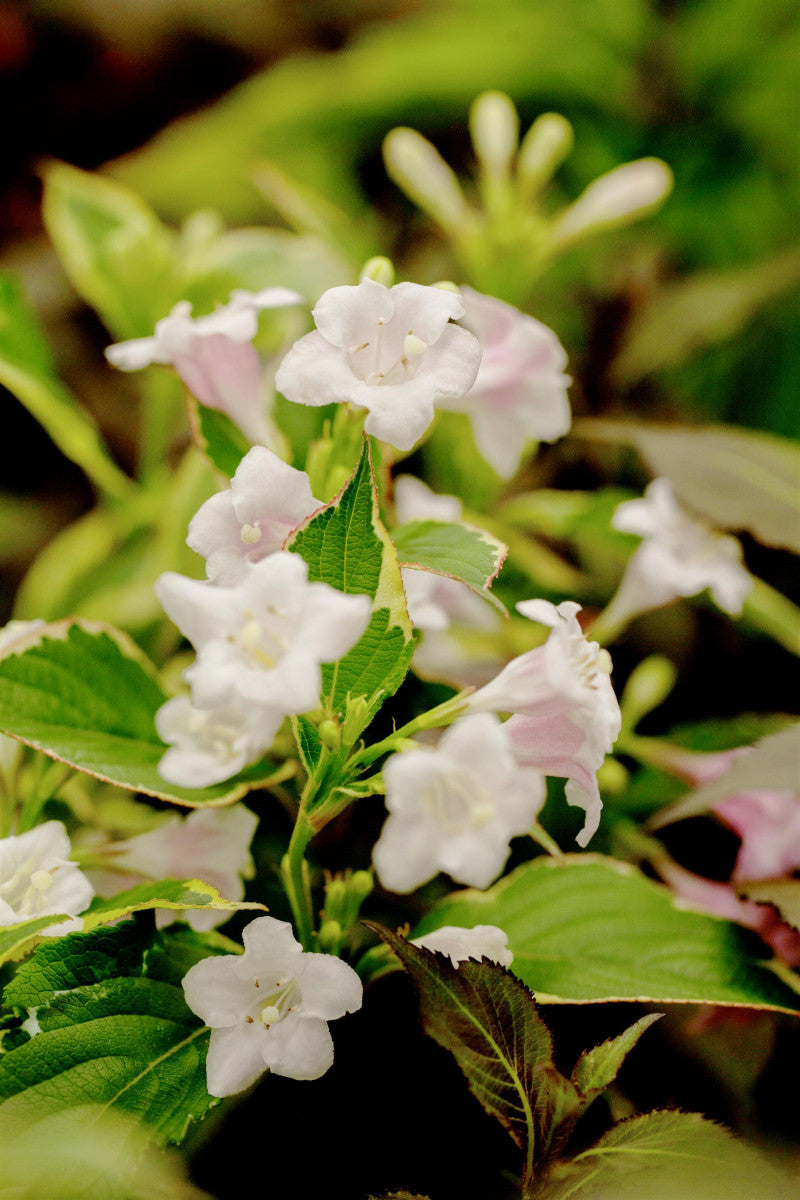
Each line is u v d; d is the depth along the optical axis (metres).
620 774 0.68
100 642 0.62
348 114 1.17
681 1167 0.57
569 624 0.57
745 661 0.73
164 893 0.58
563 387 0.65
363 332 0.58
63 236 0.85
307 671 0.54
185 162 1.20
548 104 1.08
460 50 1.07
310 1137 0.58
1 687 0.60
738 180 1.01
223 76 1.54
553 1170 0.57
